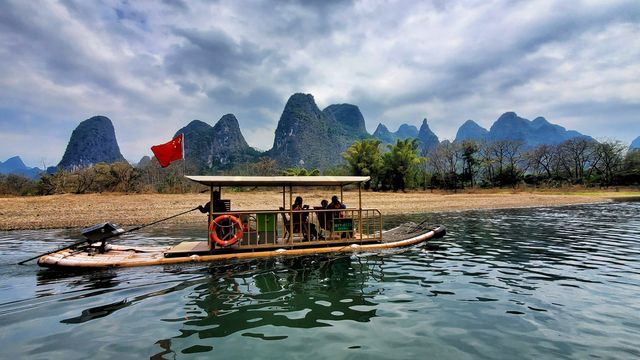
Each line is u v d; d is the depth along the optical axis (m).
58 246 11.88
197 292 6.98
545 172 73.06
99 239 9.50
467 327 5.24
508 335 4.97
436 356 4.36
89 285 7.44
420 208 26.86
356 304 6.26
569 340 4.82
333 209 10.74
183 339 4.90
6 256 10.21
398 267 8.90
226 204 10.41
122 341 4.86
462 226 17.27
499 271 8.52
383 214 23.34
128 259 8.95
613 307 6.08
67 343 4.81
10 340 4.90
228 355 4.43
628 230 15.73
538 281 7.66
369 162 59.41
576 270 8.61
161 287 7.30
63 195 32.12
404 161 56.97
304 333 5.06
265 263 9.21
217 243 9.52
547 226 17.20
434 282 7.60
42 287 7.31
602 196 43.16
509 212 24.72
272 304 6.29
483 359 4.29
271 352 4.49
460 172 67.56
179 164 58.50
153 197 30.83
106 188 40.06
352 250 10.66
